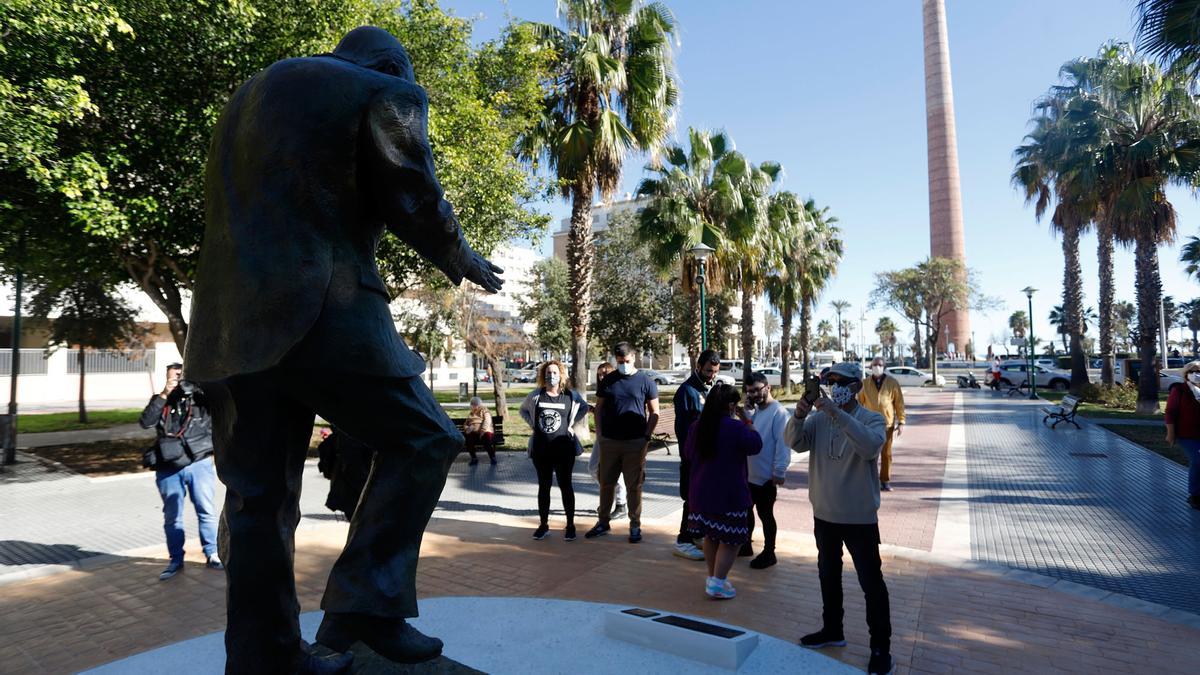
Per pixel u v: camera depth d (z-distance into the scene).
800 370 52.75
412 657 2.20
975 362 65.88
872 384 8.87
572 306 15.55
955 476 9.70
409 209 2.07
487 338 22.42
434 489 2.21
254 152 2.00
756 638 3.07
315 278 1.94
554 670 2.82
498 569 5.18
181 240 10.15
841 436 3.59
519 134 13.85
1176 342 80.31
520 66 12.89
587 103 14.63
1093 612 4.24
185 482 5.25
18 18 7.35
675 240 17.30
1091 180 17.84
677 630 3.02
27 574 5.17
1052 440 13.47
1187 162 16.16
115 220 8.49
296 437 2.12
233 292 1.96
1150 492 8.23
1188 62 10.48
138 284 12.17
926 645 3.73
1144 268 18.50
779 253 23.84
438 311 23.75
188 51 9.36
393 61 2.27
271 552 2.04
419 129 2.07
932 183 73.12
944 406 23.66
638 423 6.15
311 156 1.97
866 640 3.79
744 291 21.66
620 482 7.24
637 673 2.81
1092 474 9.59
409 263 11.90
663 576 5.00
